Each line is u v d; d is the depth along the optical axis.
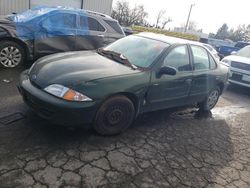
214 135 4.94
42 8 7.70
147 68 4.31
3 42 6.61
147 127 4.70
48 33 7.21
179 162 3.79
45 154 3.38
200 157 4.05
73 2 14.42
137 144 4.04
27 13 7.54
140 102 4.24
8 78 6.12
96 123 3.83
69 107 3.44
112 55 4.61
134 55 4.62
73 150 3.56
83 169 3.24
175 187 3.26
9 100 4.81
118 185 3.09
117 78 3.88
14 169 3.02
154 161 3.69
